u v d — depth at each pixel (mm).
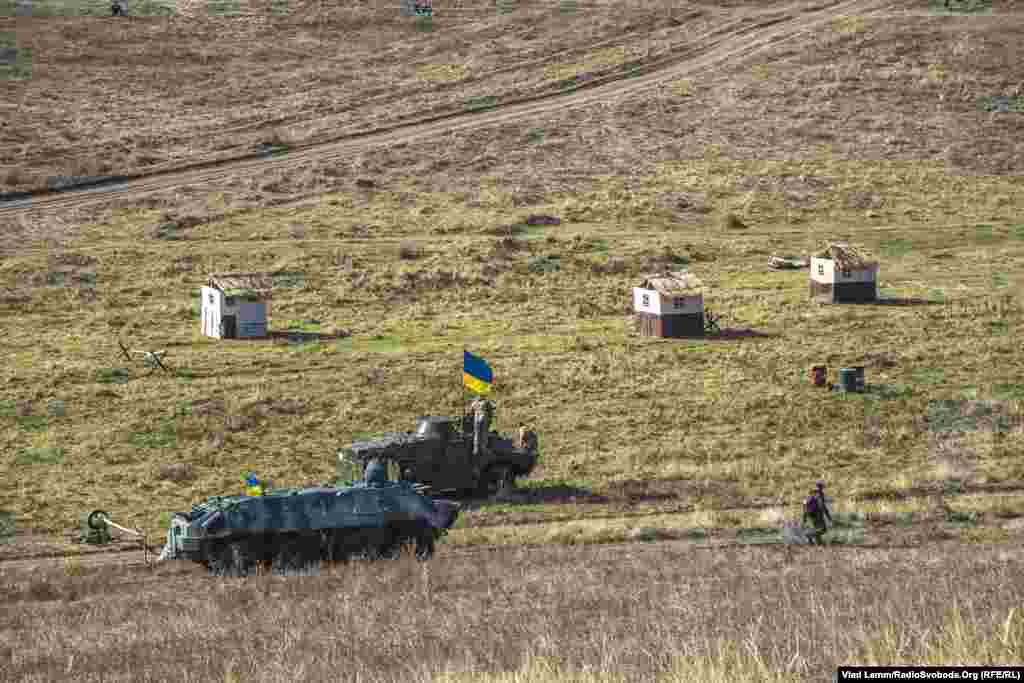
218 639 78812
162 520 160000
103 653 77562
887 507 157250
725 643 53656
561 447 197000
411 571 110938
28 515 161500
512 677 53000
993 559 109312
